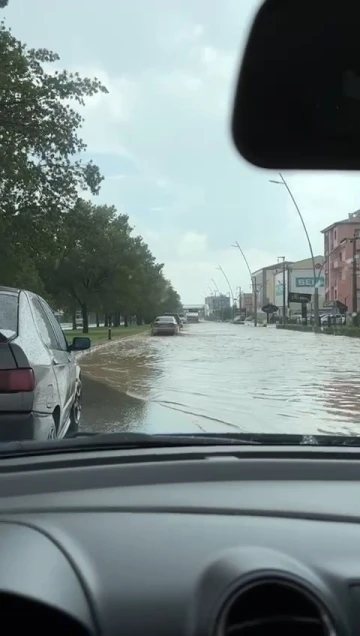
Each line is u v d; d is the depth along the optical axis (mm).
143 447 3396
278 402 12695
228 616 1874
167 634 1856
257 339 43531
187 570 2029
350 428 9867
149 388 15109
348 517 2418
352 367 20547
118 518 2352
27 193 23000
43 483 2689
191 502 2508
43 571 1966
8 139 20906
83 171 23578
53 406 6066
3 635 1893
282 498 2582
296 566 2027
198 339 43719
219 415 11062
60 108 21578
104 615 1882
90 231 25000
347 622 1924
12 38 20141
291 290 111000
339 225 88000
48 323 7457
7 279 23219
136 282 59156
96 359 24609
